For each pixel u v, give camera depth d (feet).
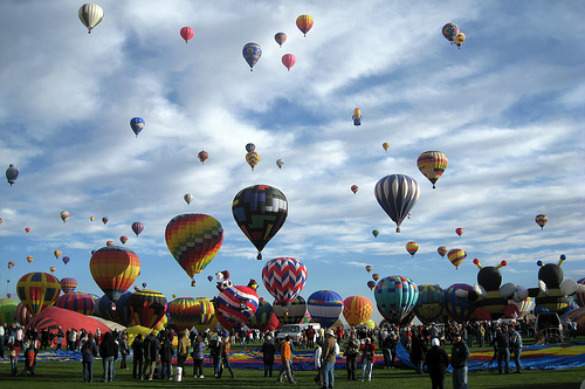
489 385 59.52
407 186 148.25
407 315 190.39
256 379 72.18
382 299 181.57
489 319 183.01
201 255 150.00
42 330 121.39
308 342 142.20
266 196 135.54
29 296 166.09
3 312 210.79
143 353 71.10
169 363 70.49
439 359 45.57
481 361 77.20
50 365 94.07
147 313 153.89
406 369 80.94
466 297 195.52
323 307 202.59
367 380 67.21
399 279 182.19
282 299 174.81
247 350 133.28
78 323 123.65
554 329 127.75
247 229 136.15
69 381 68.13
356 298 230.27
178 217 153.79
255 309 155.22
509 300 182.09
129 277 155.22
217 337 74.33
